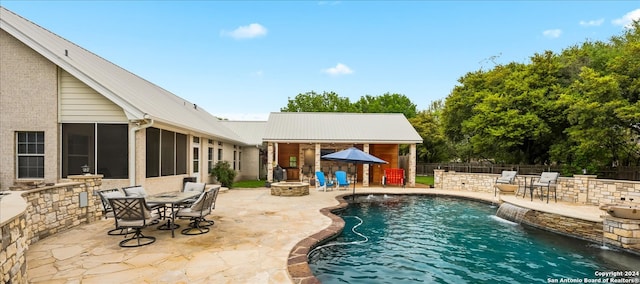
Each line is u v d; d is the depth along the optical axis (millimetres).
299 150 21734
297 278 4352
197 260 5023
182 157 12805
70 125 9391
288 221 8055
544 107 16859
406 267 5766
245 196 12922
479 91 22156
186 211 6664
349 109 43250
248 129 25781
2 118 9234
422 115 33062
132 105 9047
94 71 10109
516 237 7832
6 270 3279
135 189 7348
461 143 29609
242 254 5348
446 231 8383
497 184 13734
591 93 13031
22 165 9367
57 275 4363
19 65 9258
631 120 12703
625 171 14703
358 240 7426
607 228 7039
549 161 20516
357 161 13523
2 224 3053
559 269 5742
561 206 10383
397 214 10633
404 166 23391
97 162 9398
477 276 5387
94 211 7762
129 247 5660
